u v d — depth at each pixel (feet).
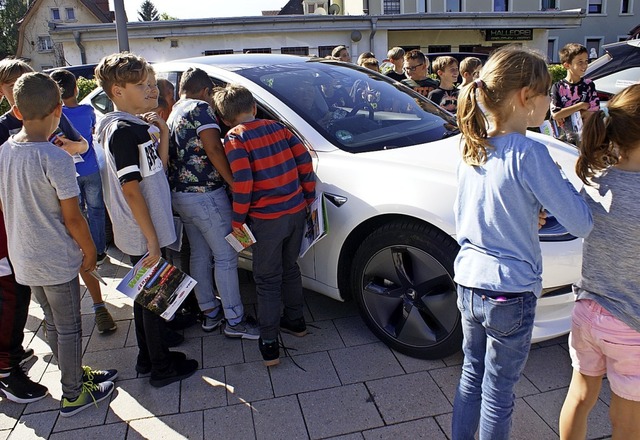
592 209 5.64
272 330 9.04
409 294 8.95
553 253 7.82
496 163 5.59
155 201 8.23
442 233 8.26
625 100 5.31
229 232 9.57
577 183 9.05
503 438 6.12
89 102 15.21
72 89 12.71
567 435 6.58
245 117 8.64
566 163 9.78
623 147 5.38
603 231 5.55
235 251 9.82
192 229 9.80
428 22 66.28
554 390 8.30
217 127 9.03
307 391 8.53
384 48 65.21
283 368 9.16
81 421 8.11
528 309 5.74
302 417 7.95
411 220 8.59
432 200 8.21
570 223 5.31
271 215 8.63
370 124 10.77
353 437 7.50
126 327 10.89
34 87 7.15
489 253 5.78
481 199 5.77
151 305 8.29
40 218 7.48
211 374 9.11
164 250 9.50
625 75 18.76
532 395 8.21
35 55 134.82
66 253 7.75
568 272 7.93
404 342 9.20
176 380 8.95
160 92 10.85
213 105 9.78
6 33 176.35
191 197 9.26
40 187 7.32
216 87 10.24
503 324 5.75
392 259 8.96
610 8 98.37
